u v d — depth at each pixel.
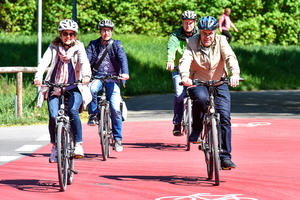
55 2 52.91
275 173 14.04
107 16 53.28
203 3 54.62
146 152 17.55
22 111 26.31
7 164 15.73
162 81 42.53
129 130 22.69
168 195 11.76
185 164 15.46
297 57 52.94
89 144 19.28
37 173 14.37
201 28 12.66
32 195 11.88
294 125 23.95
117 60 16.84
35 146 18.86
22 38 47.56
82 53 12.98
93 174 14.12
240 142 19.47
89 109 16.67
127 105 32.34
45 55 12.89
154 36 54.09
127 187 12.58
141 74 42.94
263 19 56.88
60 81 13.08
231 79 12.41
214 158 12.45
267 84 46.53
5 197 11.72
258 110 29.88
